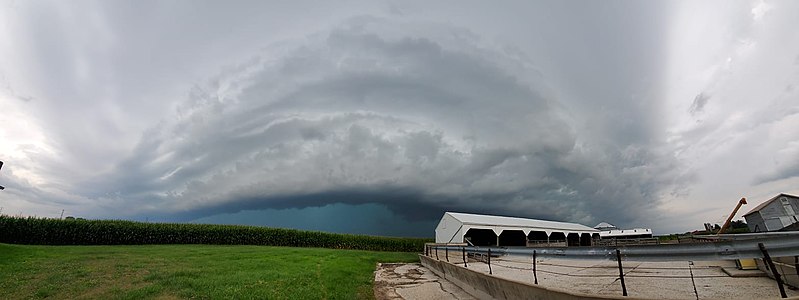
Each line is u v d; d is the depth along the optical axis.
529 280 12.25
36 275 11.73
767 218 34.03
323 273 15.70
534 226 40.06
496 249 11.85
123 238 30.75
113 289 10.34
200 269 14.10
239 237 37.16
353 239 43.84
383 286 15.48
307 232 41.19
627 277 11.70
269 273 13.78
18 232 26.34
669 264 15.12
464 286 13.51
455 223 35.41
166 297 9.77
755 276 10.07
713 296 8.12
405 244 46.38
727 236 14.98
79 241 28.62
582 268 15.42
